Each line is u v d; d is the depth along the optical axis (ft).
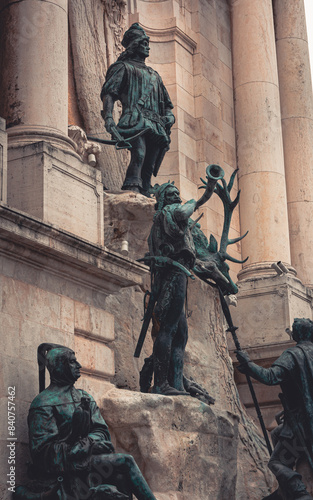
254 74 91.15
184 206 53.52
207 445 52.34
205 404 52.85
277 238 85.61
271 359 79.25
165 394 52.39
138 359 60.59
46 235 46.73
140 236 66.18
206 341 66.64
